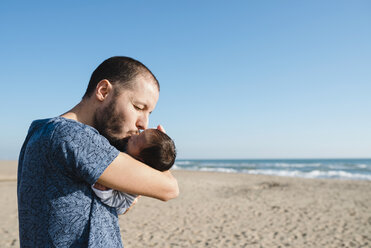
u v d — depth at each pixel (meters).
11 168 31.70
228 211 9.55
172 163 1.27
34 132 1.08
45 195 0.97
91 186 1.01
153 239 6.50
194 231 7.16
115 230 1.08
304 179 21.97
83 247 0.96
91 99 1.16
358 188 15.73
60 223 0.96
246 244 6.19
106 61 1.18
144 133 1.28
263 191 14.53
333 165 52.25
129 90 1.14
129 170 1.00
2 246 5.97
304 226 7.67
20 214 1.03
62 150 0.95
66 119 1.04
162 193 1.08
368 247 5.96
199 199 11.91
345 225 7.75
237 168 45.38
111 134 1.17
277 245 6.13
